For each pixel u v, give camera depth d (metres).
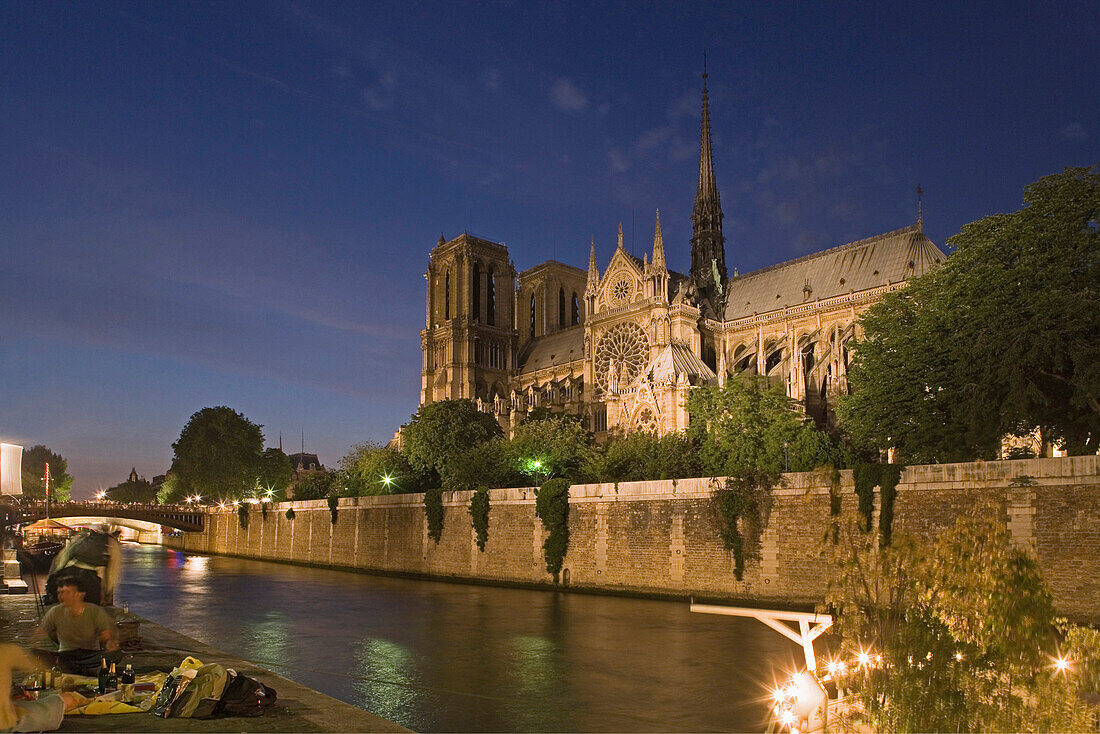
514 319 189.00
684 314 122.56
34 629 29.16
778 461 66.81
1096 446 52.44
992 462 45.62
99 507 141.75
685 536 60.31
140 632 36.50
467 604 60.50
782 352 118.12
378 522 95.12
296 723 18.19
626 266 132.50
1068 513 42.47
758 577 55.56
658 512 62.22
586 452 90.06
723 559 57.94
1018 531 43.94
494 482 85.00
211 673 18.69
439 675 36.31
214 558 126.88
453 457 101.88
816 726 19.53
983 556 21.48
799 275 124.19
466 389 176.88
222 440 153.38
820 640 43.97
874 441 62.97
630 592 63.25
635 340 128.25
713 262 137.88
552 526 69.31
